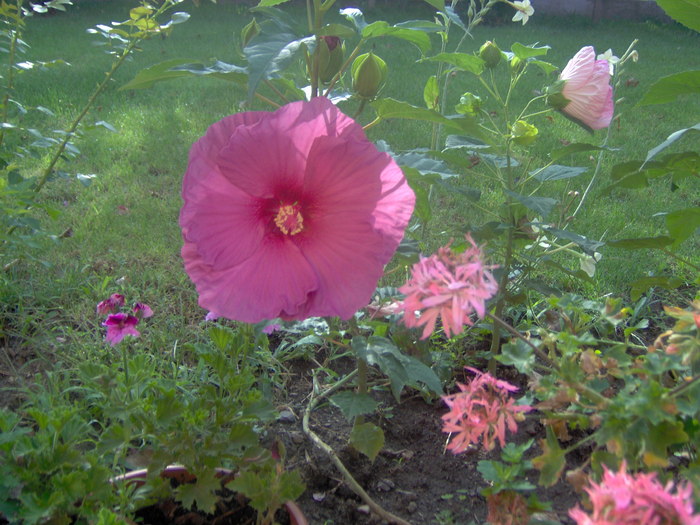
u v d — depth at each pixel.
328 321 0.78
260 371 0.98
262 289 0.60
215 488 0.60
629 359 0.58
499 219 0.95
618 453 0.50
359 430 0.69
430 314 0.51
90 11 4.39
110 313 0.81
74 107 2.16
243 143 0.57
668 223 0.84
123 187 1.62
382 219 0.60
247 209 0.60
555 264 0.89
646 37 4.69
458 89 2.78
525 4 1.04
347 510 0.73
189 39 3.60
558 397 0.54
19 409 0.84
